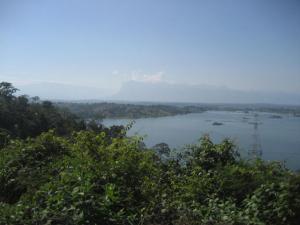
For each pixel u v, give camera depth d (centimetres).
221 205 503
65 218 407
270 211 473
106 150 626
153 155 675
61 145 708
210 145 692
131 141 654
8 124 3284
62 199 435
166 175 629
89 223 414
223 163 664
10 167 621
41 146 689
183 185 581
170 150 702
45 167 611
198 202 534
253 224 457
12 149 684
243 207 514
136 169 575
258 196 500
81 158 591
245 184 554
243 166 641
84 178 495
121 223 435
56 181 500
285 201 470
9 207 433
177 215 472
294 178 502
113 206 464
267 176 571
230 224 454
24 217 417
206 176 589
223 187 559
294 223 465
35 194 477
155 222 459
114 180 528
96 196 450
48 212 414
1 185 589
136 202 504
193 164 663
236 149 686
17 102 4356
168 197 535
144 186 537
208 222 457
